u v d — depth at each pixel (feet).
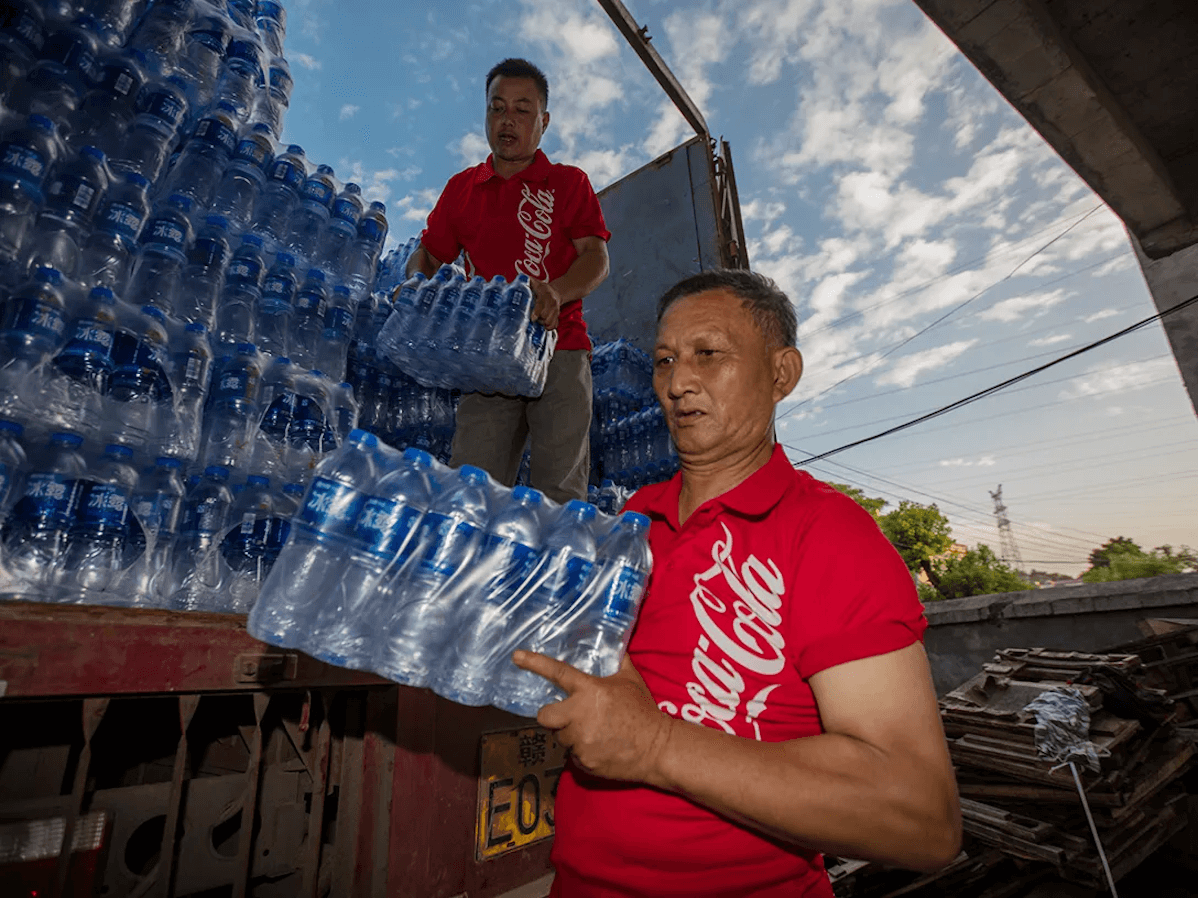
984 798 14.58
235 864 4.24
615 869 2.99
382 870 4.75
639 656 3.35
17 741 3.92
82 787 3.44
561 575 3.21
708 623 3.13
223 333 7.13
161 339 5.92
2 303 5.18
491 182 9.06
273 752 5.03
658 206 16.85
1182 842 15.90
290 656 4.36
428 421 10.03
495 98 8.67
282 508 6.72
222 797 4.31
